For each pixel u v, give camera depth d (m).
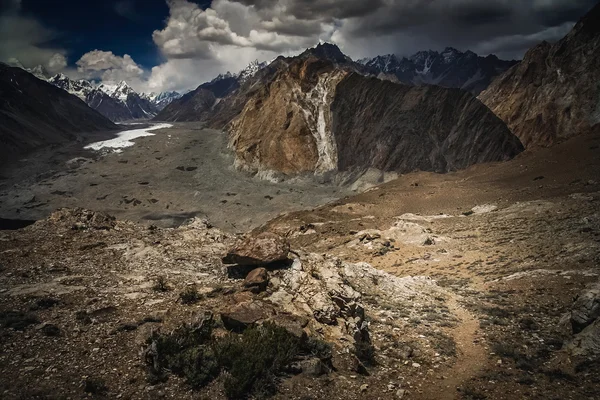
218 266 22.48
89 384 10.99
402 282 27.09
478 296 25.66
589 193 51.72
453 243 46.34
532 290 25.02
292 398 11.48
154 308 16.41
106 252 24.28
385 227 62.25
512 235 43.06
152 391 11.18
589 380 13.56
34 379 11.37
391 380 13.59
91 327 14.64
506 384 13.59
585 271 26.36
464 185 82.94
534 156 87.62
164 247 25.56
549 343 17.00
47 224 29.72
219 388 11.47
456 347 17.08
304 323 15.12
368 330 17.77
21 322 14.66
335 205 88.38
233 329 14.39
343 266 26.36
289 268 20.36
